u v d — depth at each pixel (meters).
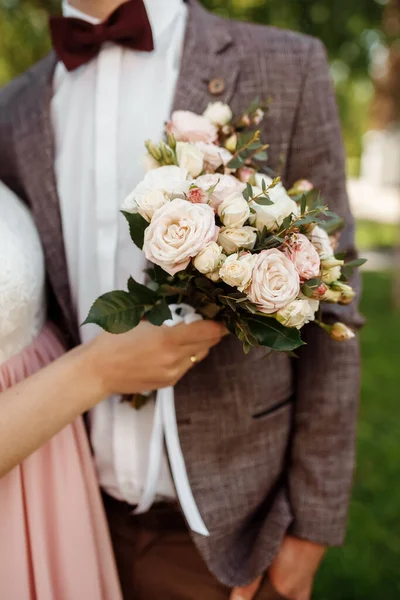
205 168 0.97
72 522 1.13
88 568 1.13
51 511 1.13
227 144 1.01
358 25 3.92
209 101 1.13
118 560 1.30
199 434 1.16
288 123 1.14
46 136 1.20
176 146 0.95
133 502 1.24
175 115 0.99
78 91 1.20
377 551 2.36
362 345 4.85
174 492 1.21
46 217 1.19
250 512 1.23
